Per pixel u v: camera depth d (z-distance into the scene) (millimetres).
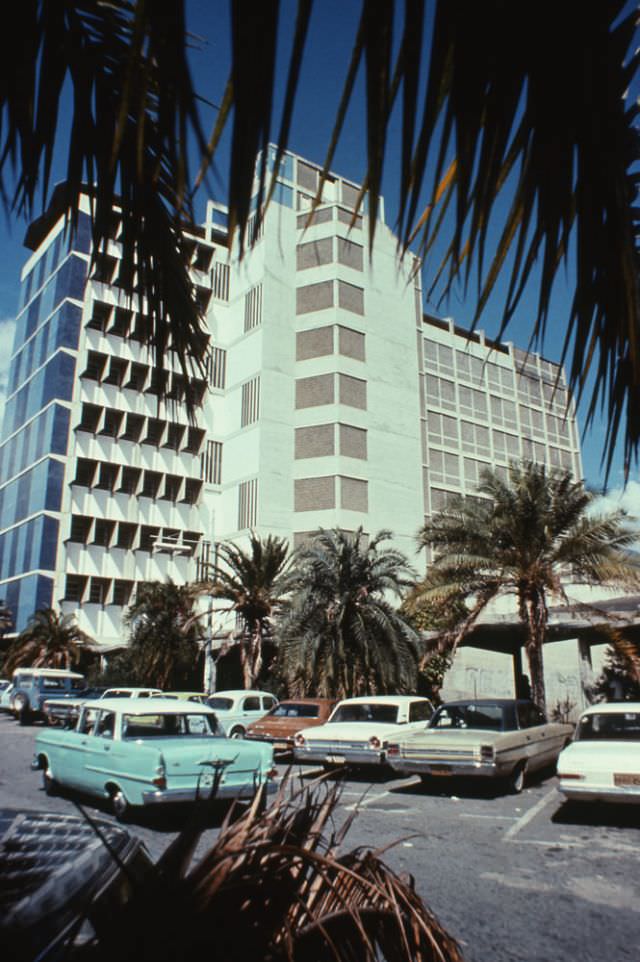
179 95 838
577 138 1120
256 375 46312
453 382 54656
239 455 46031
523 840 7902
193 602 32875
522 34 993
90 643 38750
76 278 45594
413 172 920
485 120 1000
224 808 8289
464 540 19906
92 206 2148
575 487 19078
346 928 1650
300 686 23062
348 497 44281
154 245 2287
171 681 33875
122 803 8766
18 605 42656
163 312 2385
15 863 1982
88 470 43844
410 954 1676
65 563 41719
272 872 1524
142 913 1398
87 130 2076
